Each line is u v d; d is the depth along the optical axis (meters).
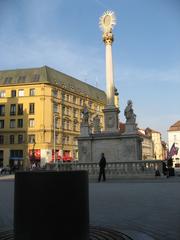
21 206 5.34
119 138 31.73
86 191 5.64
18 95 73.62
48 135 71.12
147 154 110.88
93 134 33.00
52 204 5.22
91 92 93.88
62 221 5.21
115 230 7.07
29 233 5.20
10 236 6.58
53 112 73.25
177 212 9.52
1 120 74.00
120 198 13.01
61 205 5.24
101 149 32.28
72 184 5.38
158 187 17.70
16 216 5.41
